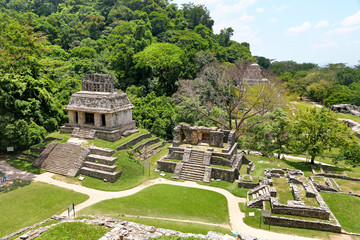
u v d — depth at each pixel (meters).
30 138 40.56
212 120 52.88
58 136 42.34
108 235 17.67
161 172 36.56
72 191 30.62
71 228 18.98
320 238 21.58
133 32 84.81
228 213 26.20
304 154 52.53
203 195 29.88
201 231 21.70
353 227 23.00
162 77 73.75
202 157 36.41
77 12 113.19
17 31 42.97
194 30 110.25
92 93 42.41
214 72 61.88
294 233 22.39
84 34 95.88
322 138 40.72
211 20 126.62
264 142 47.12
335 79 115.06
